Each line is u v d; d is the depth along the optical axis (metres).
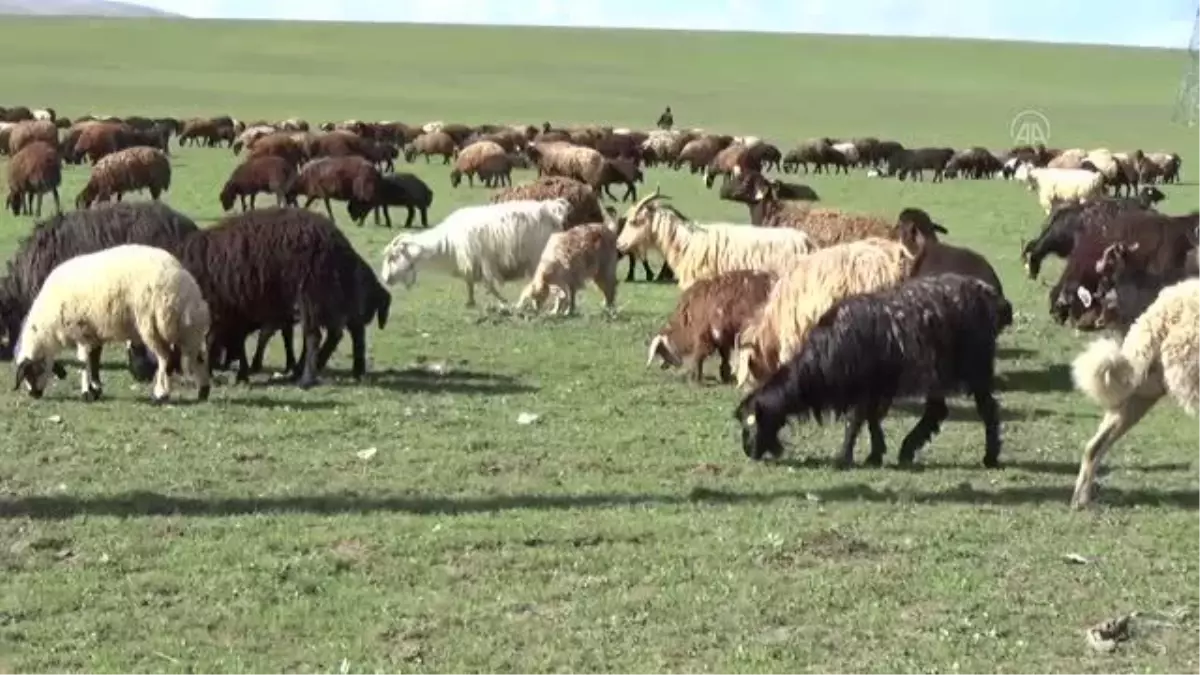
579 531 11.36
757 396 14.20
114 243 18.39
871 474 13.89
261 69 133.38
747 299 18.09
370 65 138.00
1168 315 12.09
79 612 9.52
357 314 18.12
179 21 167.88
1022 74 142.12
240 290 17.39
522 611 9.66
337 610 9.59
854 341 13.85
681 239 21.41
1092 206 30.58
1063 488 13.42
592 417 16.50
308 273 17.53
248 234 17.47
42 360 16.48
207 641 9.04
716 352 18.97
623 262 33.53
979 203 54.34
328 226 17.94
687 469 14.07
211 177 56.06
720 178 65.56
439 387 18.14
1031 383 19.53
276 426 15.50
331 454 14.37
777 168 74.56
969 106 118.31
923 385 13.98
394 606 9.67
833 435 15.86
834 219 22.84
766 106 115.44
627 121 101.44
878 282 15.96
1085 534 11.63
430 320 23.61
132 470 13.52
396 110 104.00
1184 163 80.38
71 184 51.34
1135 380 12.18
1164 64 148.50
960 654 8.87
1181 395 12.03
